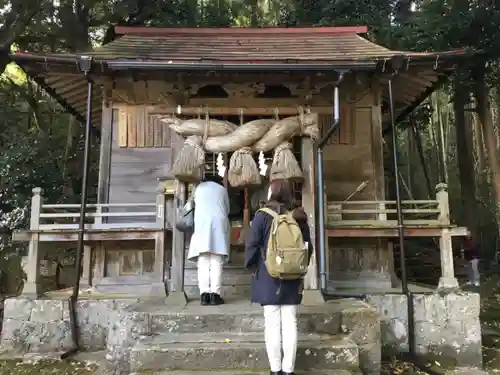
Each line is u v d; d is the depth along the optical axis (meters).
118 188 7.42
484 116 12.77
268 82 6.56
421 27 10.92
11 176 9.52
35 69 6.35
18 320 6.12
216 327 4.55
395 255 11.45
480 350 5.80
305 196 5.48
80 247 5.99
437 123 20.83
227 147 5.40
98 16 13.94
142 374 3.88
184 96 6.80
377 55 6.85
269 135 5.43
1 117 12.62
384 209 6.88
